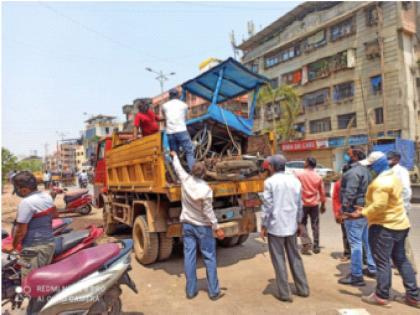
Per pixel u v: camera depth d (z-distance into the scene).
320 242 6.76
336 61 25.14
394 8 21.45
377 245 3.67
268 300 3.93
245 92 7.18
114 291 3.28
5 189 27.31
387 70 21.81
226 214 5.25
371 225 3.74
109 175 7.61
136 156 5.79
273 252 3.96
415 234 7.07
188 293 4.09
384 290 3.64
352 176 4.29
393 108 21.42
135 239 5.73
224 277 4.82
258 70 33.50
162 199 5.32
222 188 5.14
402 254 3.73
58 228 4.99
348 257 5.44
